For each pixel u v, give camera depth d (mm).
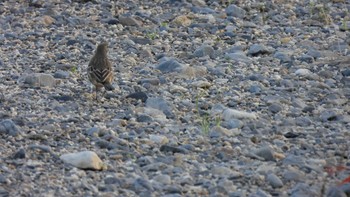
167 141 28984
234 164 27062
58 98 33562
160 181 25547
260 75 36312
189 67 37094
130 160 27359
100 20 45531
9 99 33250
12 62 38719
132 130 30078
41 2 48281
